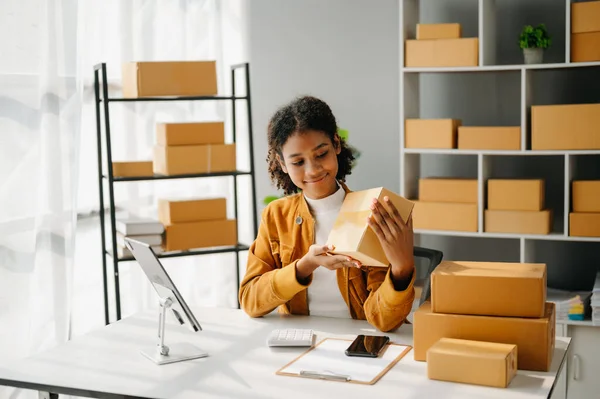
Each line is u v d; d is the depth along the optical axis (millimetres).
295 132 2135
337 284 2268
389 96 4086
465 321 1837
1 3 2945
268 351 1992
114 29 3561
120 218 3553
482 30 3459
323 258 2090
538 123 3418
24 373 1869
